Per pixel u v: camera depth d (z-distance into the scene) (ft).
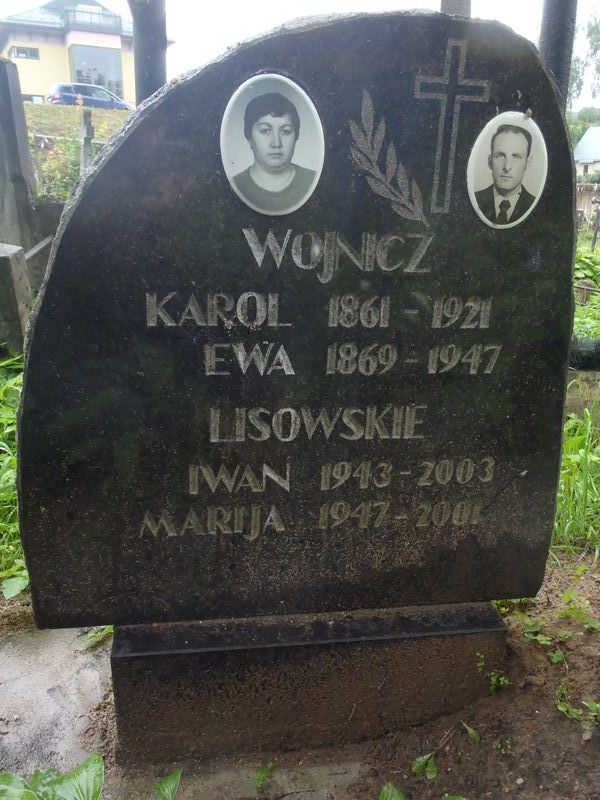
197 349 5.11
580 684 6.32
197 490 5.48
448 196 5.13
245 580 5.86
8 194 20.47
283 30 4.57
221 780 5.88
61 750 6.02
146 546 5.56
